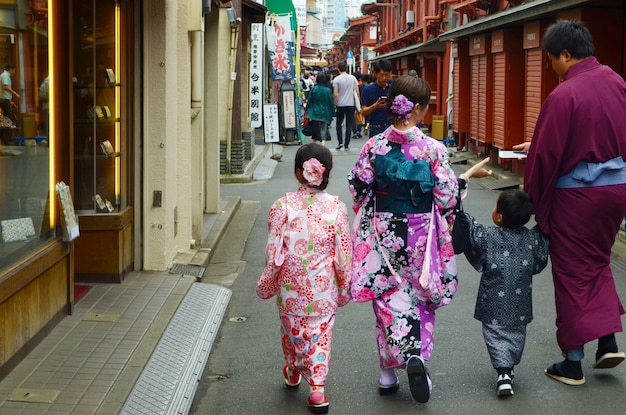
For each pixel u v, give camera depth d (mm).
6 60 4891
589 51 4984
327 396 4973
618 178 4914
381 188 4746
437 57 25312
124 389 4762
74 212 6332
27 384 4801
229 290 7414
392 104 4664
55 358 5230
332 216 4695
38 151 5406
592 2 10797
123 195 7246
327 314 4719
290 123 23141
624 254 8703
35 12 5312
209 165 10875
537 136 4957
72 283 6129
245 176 14898
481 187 14109
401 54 30109
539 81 13117
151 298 6645
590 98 4855
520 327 4941
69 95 5855
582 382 5105
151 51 7277
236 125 15320
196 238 8812
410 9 35844
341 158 18297
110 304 6445
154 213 7484
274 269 4680
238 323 6496
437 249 4742
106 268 7023
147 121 7352
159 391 4852
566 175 4949
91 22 6871
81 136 6891
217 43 10789
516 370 5363
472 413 4676
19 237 5137
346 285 4746
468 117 19219
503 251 4891
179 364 5344
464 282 7672
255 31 18672
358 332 6219
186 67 8133
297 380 5070
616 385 5090
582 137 4852
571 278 4977
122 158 7191
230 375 5352
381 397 4949
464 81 19156
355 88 19781
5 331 4875
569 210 4938
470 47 17703
